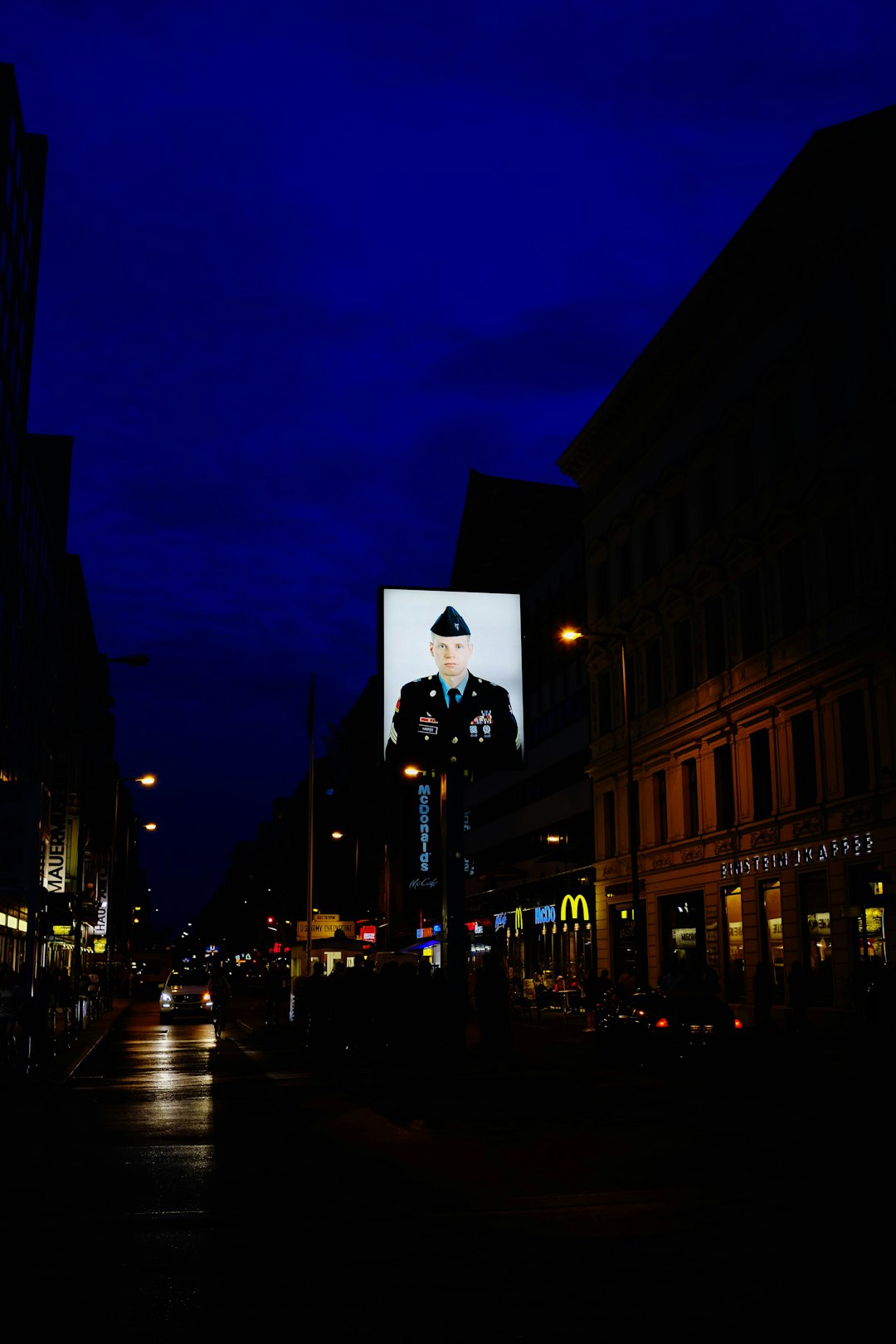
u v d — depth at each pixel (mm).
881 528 31062
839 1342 6273
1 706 47125
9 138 44281
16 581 50750
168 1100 19734
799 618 35906
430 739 44688
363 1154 13406
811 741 34969
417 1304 7191
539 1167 12336
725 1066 22969
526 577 64000
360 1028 30688
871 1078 21688
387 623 45188
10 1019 24922
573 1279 7730
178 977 50062
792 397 36094
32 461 54656
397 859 90875
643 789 46969
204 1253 8602
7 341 46125
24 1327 6801
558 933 56844
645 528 47812
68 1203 10547
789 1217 9578
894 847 30281
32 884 25281
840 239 33281
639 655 47594
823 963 33719
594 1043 33438
